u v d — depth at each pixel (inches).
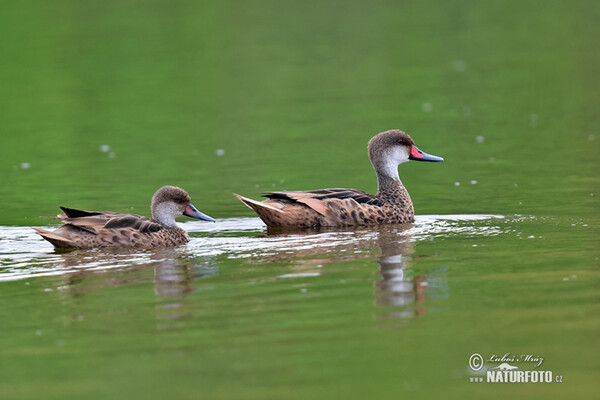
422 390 358.0
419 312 443.2
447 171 883.4
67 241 599.2
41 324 439.5
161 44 1537.9
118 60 1443.2
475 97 1242.6
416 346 399.9
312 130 1079.0
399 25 1750.7
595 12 1838.1
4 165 937.5
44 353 402.0
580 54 1493.6
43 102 1230.9
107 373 377.1
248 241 619.5
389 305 454.3
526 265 525.7
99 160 952.9
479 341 403.2
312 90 1300.4
